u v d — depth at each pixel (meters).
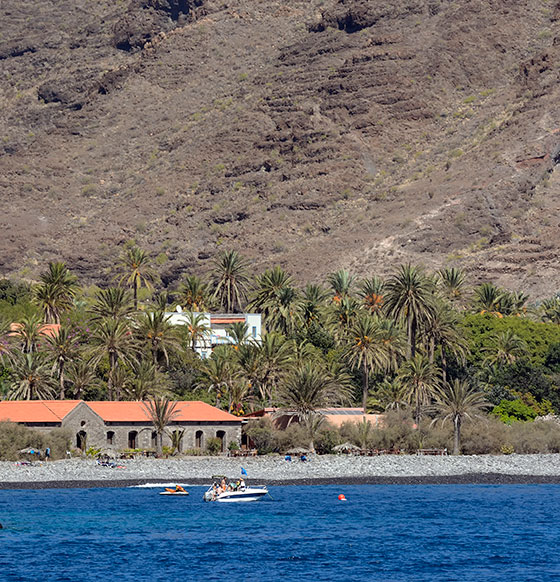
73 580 182.12
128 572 188.00
